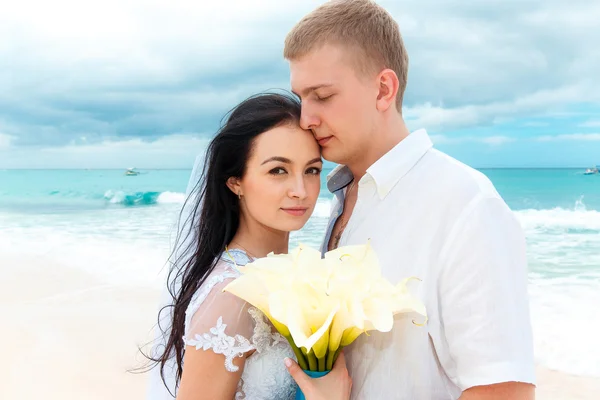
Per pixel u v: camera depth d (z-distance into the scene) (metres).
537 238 12.80
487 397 1.66
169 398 2.44
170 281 2.54
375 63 1.97
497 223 1.73
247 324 1.87
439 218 1.80
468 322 1.69
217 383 1.84
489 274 1.67
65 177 35.19
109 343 6.04
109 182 30.41
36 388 5.02
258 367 1.91
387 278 1.88
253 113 2.07
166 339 2.50
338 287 1.48
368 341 1.90
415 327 1.82
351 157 2.09
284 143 2.03
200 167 2.63
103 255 10.82
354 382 1.93
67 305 7.52
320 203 15.12
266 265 1.55
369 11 1.99
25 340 6.09
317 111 2.00
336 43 1.95
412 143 1.97
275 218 2.09
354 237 2.03
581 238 12.61
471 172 1.84
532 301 7.69
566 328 6.52
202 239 2.19
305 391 1.65
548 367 5.52
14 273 9.38
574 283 8.59
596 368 5.41
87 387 5.02
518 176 28.59
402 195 1.92
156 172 33.84
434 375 1.83
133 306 7.44
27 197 25.20
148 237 13.00
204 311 1.88
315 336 1.39
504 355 1.63
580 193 21.61
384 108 2.02
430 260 1.80
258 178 2.07
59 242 12.62
